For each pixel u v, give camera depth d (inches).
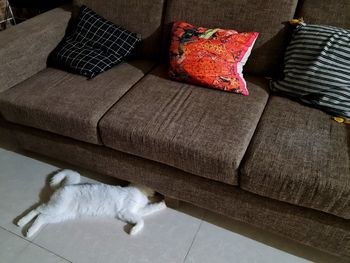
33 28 59.6
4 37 55.9
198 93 51.1
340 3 48.1
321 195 35.9
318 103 46.5
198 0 55.2
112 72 58.4
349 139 41.4
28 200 54.2
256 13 52.1
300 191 36.8
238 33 52.2
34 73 59.3
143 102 49.3
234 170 39.7
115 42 59.1
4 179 58.2
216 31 52.7
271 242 47.6
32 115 50.4
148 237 48.1
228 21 54.1
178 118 45.6
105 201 50.5
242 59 51.1
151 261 45.0
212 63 50.3
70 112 47.9
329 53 45.5
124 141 45.4
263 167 38.2
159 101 49.4
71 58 57.6
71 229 49.4
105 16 62.7
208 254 45.9
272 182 37.8
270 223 43.6
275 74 55.4
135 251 46.3
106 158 51.9
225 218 51.1
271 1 50.9
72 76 57.1
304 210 39.9
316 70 46.0
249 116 46.0
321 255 45.8
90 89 53.0
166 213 51.8
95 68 56.1
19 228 49.6
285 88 50.0
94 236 48.3
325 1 49.0
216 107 47.7
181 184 47.1
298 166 37.6
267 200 41.7
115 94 51.8
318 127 43.8
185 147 41.2
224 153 40.0
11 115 53.0
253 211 43.6
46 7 84.1
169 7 57.9
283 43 52.6
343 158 38.5
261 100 49.8
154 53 62.5
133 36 60.4
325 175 36.3
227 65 50.1
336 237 39.8
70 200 51.1
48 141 55.9
